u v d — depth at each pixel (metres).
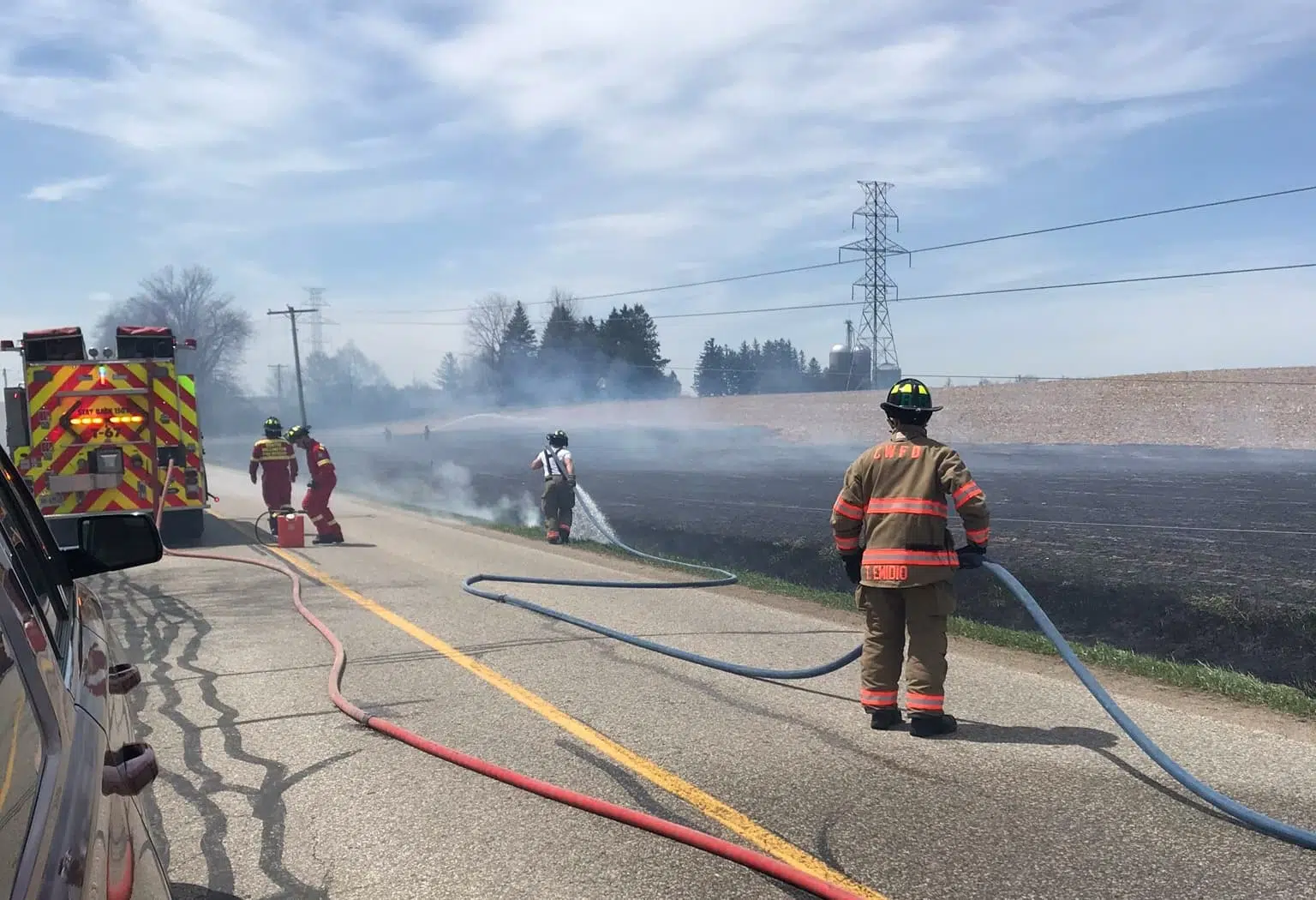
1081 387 46.97
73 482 14.70
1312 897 3.77
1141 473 26.33
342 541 15.30
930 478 5.70
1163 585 10.62
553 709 6.31
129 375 14.88
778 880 3.97
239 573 12.19
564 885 3.95
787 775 5.12
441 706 6.39
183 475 15.16
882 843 4.28
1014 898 3.79
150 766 2.54
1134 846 4.23
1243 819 4.42
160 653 7.93
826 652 7.84
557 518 15.55
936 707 5.66
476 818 4.63
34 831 1.60
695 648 7.97
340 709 6.31
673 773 5.16
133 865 2.12
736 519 17.73
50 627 2.38
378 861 4.19
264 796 4.91
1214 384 43.25
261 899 3.86
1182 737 5.65
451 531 17.09
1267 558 12.38
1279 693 6.47
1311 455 31.38
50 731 1.91
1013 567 11.91
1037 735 5.73
